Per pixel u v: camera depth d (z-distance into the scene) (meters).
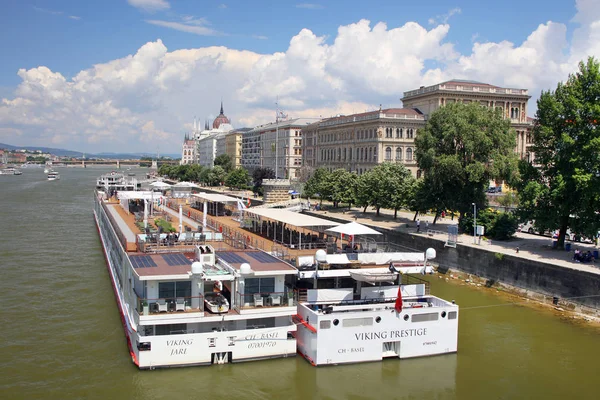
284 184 126.31
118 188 115.06
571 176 55.97
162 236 48.88
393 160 137.25
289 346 35.19
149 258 39.72
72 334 40.34
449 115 77.75
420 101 143.50
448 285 60.03
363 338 34.59
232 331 33.84
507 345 40.25
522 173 63.56
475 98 138.00
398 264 41.00
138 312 33.22
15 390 31.03
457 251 64.44
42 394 30.58
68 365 34.59
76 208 130.88
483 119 75.88
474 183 76.50
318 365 33.91
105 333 40.69
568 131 59.47
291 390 31.39
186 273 34.25
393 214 101.50
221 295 37.06
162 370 32.91
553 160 60.09
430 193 79.38
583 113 57.94
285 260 41.00
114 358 35.72
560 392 32.50
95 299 49.62
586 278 48.25
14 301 48.44
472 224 72.44
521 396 31.81
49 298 49.62
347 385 32.25
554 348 39.81
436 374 34.34
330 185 113.19
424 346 36.25
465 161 76.31
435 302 39.47
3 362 35.00
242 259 40.06
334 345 34.06
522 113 142.62
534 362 37.00
